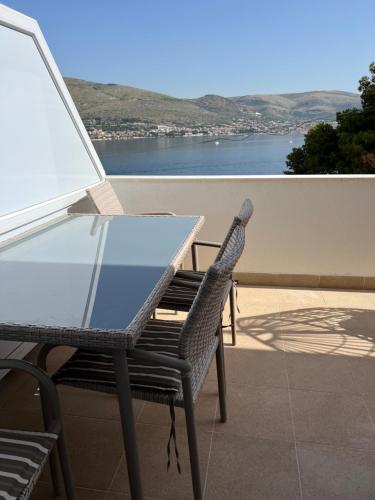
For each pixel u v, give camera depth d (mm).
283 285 3627
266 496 1660
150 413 2121
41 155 2840
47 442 1267
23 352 2621
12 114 2609
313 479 1728
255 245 3574
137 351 1329
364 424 2014
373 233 3426
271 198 3457
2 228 2281
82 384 1543
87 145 3504
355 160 7379
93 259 1851
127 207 3652
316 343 2719
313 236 3490
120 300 1439
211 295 1325
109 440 1962
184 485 1716
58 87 3193
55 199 2840
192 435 1468
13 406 2193
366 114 7391
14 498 1080
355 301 3320
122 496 1681
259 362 2525
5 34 2619
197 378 1566
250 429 2000
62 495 1684
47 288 1553
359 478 1726
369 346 2678
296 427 2006
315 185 3383
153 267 1740
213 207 3541
